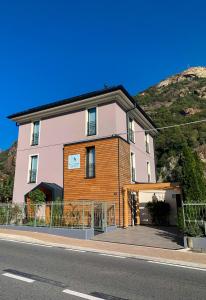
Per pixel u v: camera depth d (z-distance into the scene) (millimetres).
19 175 21406
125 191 16797
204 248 10031
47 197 18672
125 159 18125
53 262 7590
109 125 18141
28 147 21641
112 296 4910
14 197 21109
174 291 5309
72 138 19594
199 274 6746
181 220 12180
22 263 7301
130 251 9672
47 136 20875
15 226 15609
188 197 12141
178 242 11539
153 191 20531
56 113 20875
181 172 12883
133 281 5930
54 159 20031
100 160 17672
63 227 14062
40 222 15180
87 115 19484
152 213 19734
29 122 22297
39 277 5945
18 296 4727
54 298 4680
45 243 11242
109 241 12055
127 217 16797
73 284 5535
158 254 9117
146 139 24703
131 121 21141
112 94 18141
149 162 24125
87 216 14594
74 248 10398
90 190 17500
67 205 14836
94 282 5734
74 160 18609
